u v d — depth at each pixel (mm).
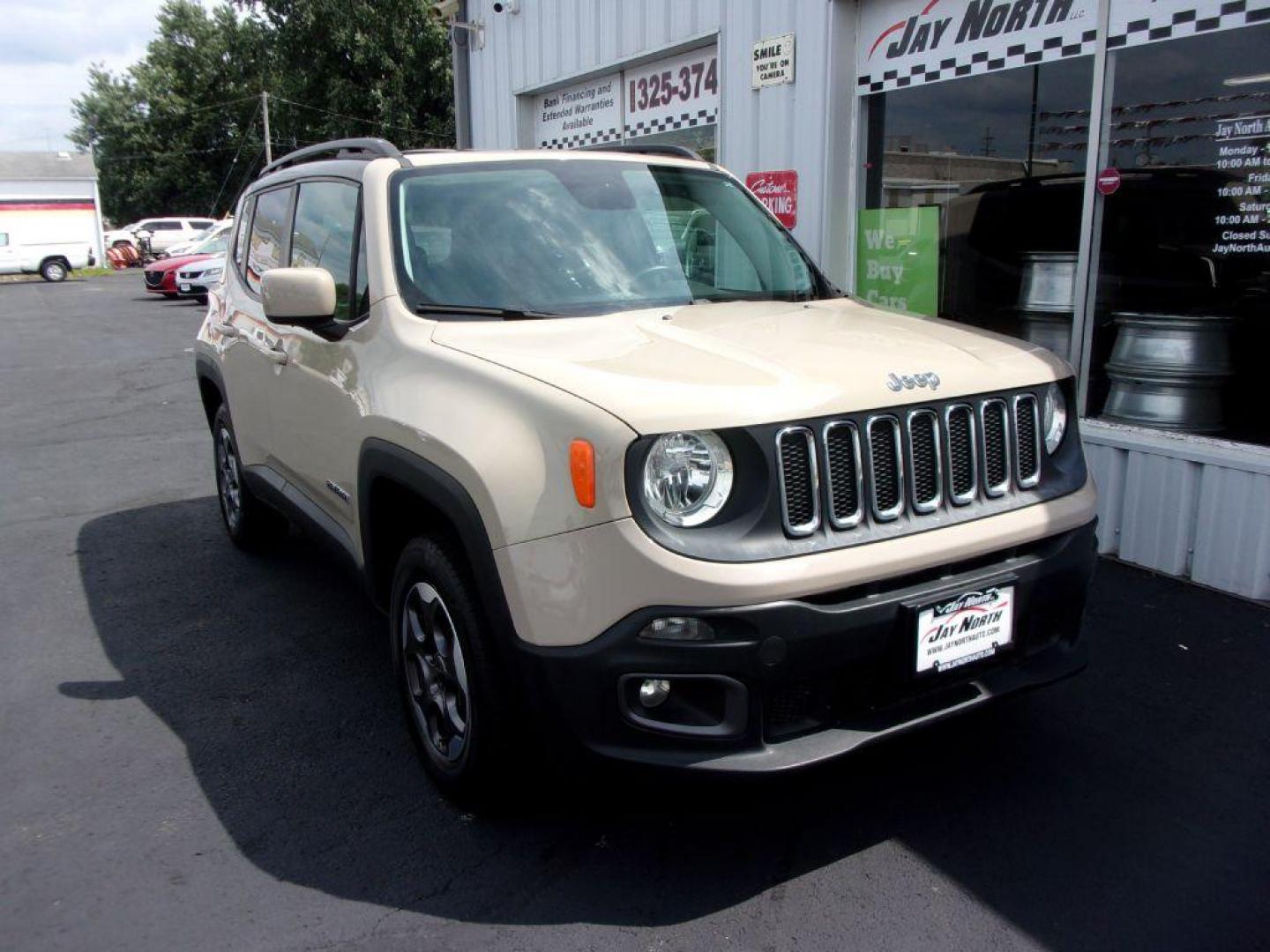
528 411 2521
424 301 3229
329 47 33312
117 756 3410
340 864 2791
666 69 8141
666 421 2312
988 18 5562
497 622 2561
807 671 2383
